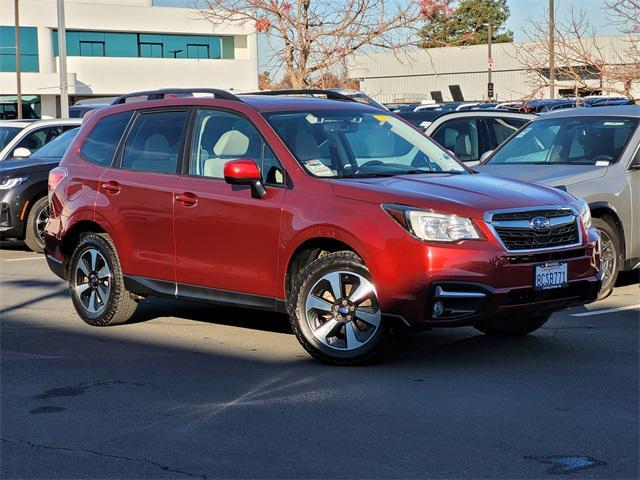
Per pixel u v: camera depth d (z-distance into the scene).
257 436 5.62
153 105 8.73
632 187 10.24
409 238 6.82
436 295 6.77
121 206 8.59
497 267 6.80
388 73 61.38
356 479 4.91
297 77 18.50
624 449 5.34
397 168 7.88
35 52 63.53
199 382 6.86
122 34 66.38
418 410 6.09
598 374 6.98
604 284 9.96
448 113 13.84
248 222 7.64
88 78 64.69
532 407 6.14
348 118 8.19
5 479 4.99
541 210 7.11
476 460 5.18
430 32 18.81
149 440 5.58
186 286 8.12
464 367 7.20
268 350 7.85
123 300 8.74
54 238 9.24
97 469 5.12
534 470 5.02
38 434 5.72
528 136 11.38
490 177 7.87
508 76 59.28
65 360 7.59
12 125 16.88
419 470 5.04
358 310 7.10
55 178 9.30
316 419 5.93
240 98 8.19
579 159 10.72
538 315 7.49
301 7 18.30
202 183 8.03
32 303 10.28
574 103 20.11
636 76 16.27
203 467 5.12
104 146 9.02
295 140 7.73
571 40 20.53
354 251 7.09
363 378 6.89
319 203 7.27
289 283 7.49
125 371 7.21
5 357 7.71
